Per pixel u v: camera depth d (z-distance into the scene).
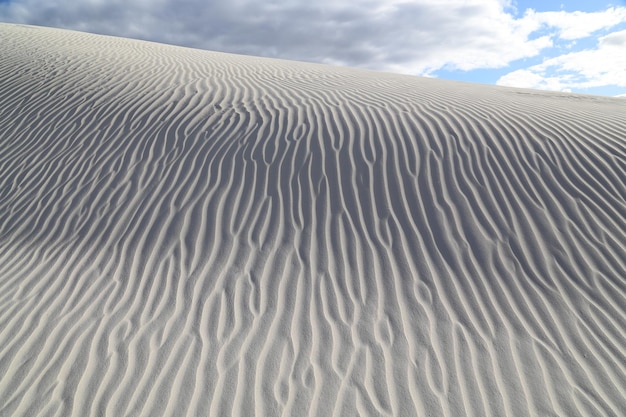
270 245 4.91
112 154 6.54
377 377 3.50
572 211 5.17
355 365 3.60
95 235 5.15
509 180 5.68
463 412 3.23
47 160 6.52
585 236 4.86
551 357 3.65
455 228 5.05
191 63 11.48
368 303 4.21
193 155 6.42
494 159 6.06
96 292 4.36
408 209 5.34
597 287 4.31
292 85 9.39
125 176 6.08
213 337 3.85
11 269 4.69
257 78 10.01
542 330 3.90
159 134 6.95
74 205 5.63
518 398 3.33
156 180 5.98
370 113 7.51
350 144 6.50
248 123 7.18
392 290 4.35
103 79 9.27
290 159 6.23
